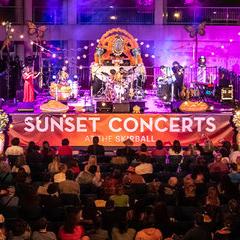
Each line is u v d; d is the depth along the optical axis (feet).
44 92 122.52
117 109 98.94
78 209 49.34
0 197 58.08
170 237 50.93
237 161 68.59
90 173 65.46
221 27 144.77
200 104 98.68
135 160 75.20
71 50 141.90
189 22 148.56
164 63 144.97
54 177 65.62
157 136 98.07
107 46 112.78
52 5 148.66
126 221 49.60
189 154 80.12
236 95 111.45
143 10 148.25
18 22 147.33
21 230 47.73
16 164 71.20
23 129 97.04
